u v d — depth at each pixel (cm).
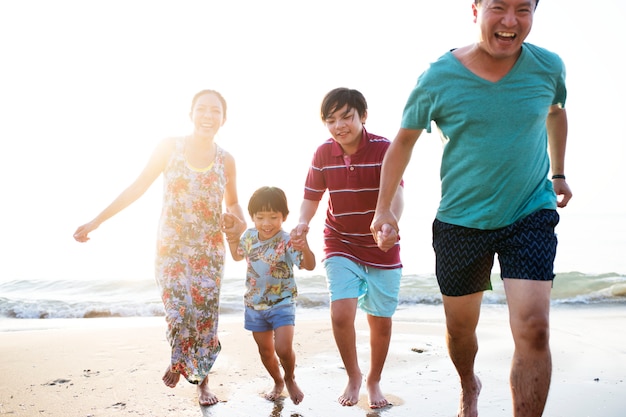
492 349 495
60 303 875
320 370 438
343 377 418
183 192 361
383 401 353
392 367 440
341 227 366
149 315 845
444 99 245
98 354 492
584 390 372
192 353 351
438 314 733
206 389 367
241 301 862
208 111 362
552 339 527
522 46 241
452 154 255
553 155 286
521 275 238
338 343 355
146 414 339
